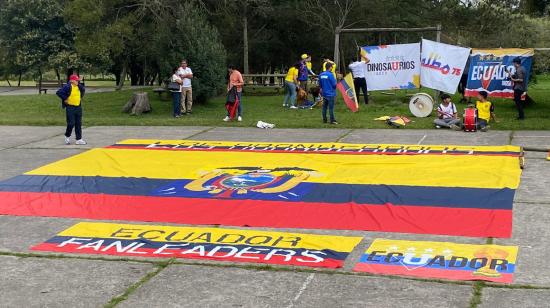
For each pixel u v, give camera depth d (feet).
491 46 124.67
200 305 17.70
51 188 32.73
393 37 137.18
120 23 80.28
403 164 36.68
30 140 50.62
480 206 27.12
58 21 160.15
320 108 69.15
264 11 111.65
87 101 86.28
